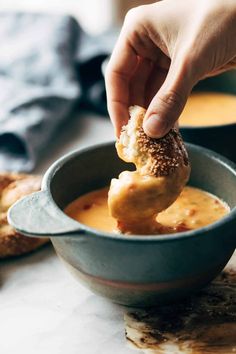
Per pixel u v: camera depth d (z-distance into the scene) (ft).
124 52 1.49
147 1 2.86
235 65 1.50
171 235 1.14
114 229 1.32
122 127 1.37
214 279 1.35
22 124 1.87
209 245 1.17
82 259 1.19
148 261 1.15
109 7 2.95
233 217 1.18
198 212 1.40
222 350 1.20
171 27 1.38
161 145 1.24
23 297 1.34
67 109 2.04
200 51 1.29
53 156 1.88
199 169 1.46
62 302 1.33
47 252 1.48
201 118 1.80
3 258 1.46
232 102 1.91
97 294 1.28
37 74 2.19
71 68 2.21
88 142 1.96
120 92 1.51
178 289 1.22
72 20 2.46
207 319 1.27
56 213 1.18
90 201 1.45
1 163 1.80
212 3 1.34
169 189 1.22
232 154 1.66
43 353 1.20
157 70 1.57
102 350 1.21
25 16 2.48
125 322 1.27
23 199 1.21
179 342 1.22
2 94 2.03
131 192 1.20
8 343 1.23
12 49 2.30
